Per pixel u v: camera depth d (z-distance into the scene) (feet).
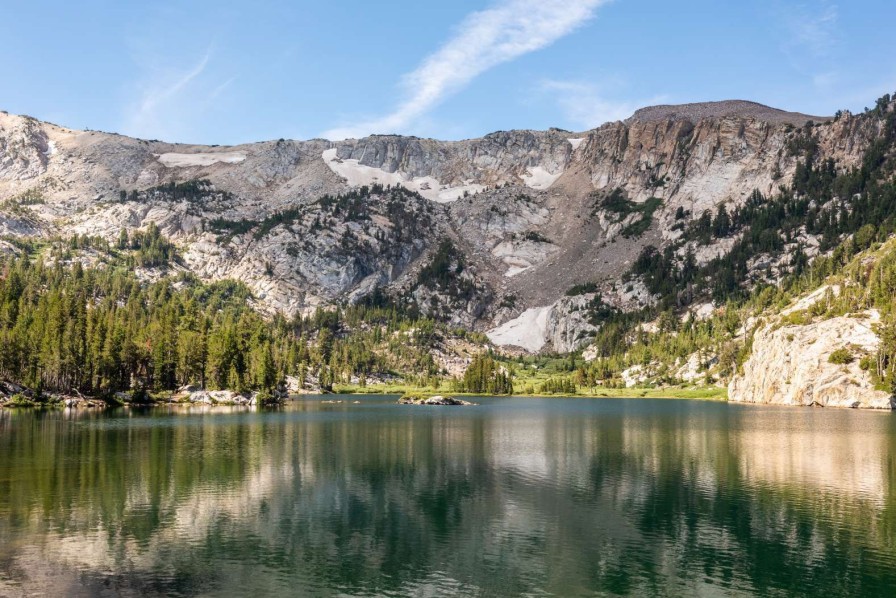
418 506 213.25
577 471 277.23
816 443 366.43
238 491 233.35
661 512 205.98
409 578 149.48
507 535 182.19
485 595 140.26
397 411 649.20
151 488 236.02
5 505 208.85
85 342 624.59
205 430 419.54
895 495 227.81
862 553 166.61
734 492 233.96
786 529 187.01
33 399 589.32
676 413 629.92
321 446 350.64
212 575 149.59
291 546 171.22
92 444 342.85
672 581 148.36
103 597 136.26
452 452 332.19
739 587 145.18
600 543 175.22
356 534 182.19
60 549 166.30
